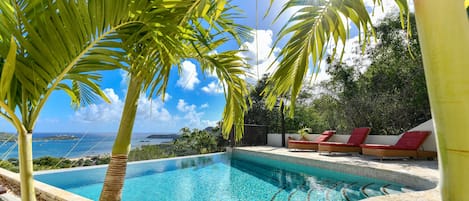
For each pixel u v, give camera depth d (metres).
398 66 9.83
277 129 14.73
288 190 5.18
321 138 10.32
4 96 1.29
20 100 1.42
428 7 0.72
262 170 7.75
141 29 1.49
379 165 5.82
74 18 1.26
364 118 11.30
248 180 6.42
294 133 13.09
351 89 11.59
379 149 6.82
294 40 1.71
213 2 1.59
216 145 12.44
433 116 0.73
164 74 1.71
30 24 1.30
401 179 4.86
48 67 1.33
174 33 1.59
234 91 2.91
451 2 0.70
